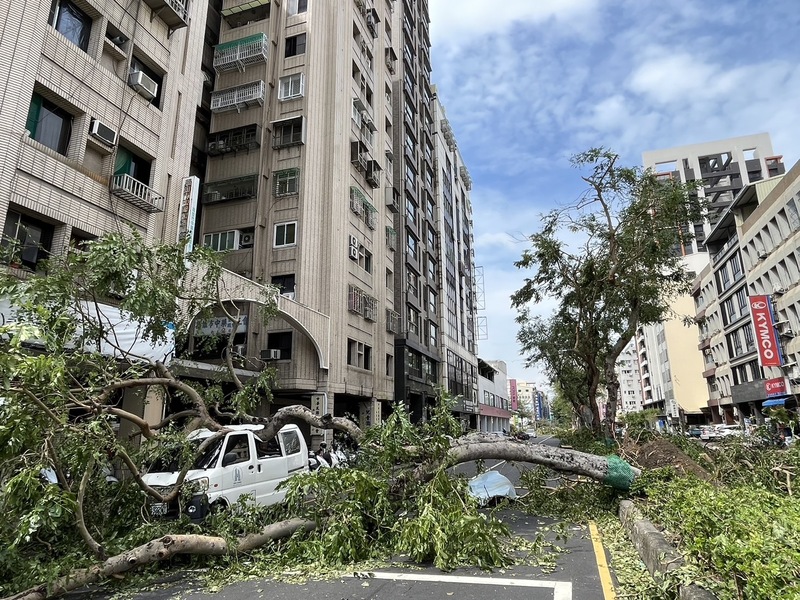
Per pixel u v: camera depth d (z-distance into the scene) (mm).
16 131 10031
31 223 10625
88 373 6762
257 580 5422
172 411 12781
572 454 8523
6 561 4945
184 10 15141
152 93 13625
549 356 27500
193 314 8906
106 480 6883
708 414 54750
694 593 3748
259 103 22234
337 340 21609
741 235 36375
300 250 20594
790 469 8641
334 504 6508
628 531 6750
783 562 3463
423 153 40312
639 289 15711
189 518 6660
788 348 29172
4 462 5016
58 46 11172
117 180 12422
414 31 40375
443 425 7621
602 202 15648
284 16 23688
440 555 5508
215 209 22125
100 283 6902
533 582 5055
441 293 42000
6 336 5328
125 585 5355
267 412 20078
